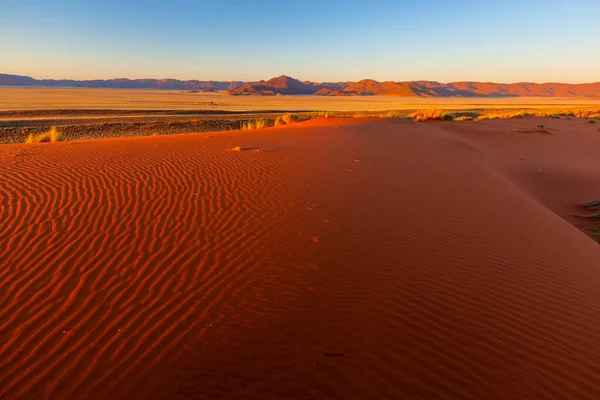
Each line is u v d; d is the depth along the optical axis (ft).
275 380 11.12
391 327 13.58
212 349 12.11
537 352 13.00
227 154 39.04
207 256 17.71
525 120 113.50
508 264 18.97
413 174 34.96
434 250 19.72
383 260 18.25
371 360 12.05
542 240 22.62
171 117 186.19
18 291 14.44
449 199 28.37
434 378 11.52
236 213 22.89
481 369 12.01
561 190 44.11
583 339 13.91
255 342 12.51
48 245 17.84
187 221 21.35
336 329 13.32
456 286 16.51
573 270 19.20
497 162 53.72
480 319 14.43
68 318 13.17
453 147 53.83
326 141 50.29
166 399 10.35
